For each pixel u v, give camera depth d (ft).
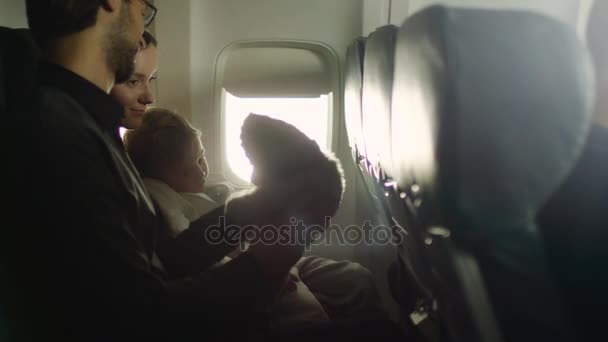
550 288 1.76
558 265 1.99
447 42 1.49
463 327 2.32
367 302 4.88
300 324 3.68
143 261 2.31
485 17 1.53
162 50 6.23
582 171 1.89
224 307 2.41
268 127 2.95
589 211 1.90
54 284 2.12
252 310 2.51
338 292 5.03
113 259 2.15
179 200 4.52
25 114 2.26
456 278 2.00
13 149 2.17
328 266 5.32
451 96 1.48
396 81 2.12
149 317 2.19
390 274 4.66
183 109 6.39
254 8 6.21
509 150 1.53
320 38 6.27
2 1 4.88
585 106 1.53
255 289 2.52
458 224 1.63
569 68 1.51
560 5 4.25
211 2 6.19
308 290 4.74
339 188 2.85
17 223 2.14
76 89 2.57
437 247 2.10
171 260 3.63
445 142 1.52
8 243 2.18
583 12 4.03
